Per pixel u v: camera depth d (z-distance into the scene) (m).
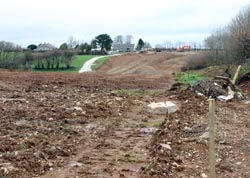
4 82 21.69
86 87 21.89
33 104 14.65
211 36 52.12
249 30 28.25
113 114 13.73
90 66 53.62
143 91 20.75
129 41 116.62
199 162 8.35
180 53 70.31
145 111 14.34
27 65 44.91
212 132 6.14
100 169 7.80
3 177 6.91
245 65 26.09
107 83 24.45
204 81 18.62
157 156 8.46
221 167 7.96
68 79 25.48
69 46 91.38
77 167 7.89
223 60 33.09
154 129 11.42
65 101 15.80
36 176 7.23
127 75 32.56
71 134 10.51
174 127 11.31
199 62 40.22
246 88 20.47
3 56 42.78
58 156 8.52
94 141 10.05
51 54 51.94
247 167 8.03
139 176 7.34
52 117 12.45
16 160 7.86
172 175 7.50
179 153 8.95
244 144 9.68
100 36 104.81
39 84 21.91
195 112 13.94
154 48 102.44
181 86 20.61
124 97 18.05
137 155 8.79
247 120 12.70
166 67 51.25
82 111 13.59
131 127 11.84
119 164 8.13
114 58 64.31
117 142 10.02
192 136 10.49
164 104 14.39
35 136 9.81
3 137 9.60
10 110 13.24
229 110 14.58
